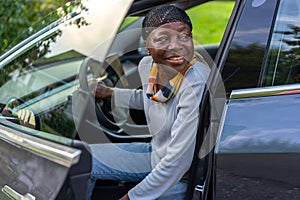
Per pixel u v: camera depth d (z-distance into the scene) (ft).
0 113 7.60
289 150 5.46
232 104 5.90
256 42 6.15
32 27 8.71
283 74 6.01
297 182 5.37
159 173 6.30
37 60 7.81
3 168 6.89
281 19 6.21
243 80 6.03
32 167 6.33
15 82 7.78
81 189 5.69
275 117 5.67
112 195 7.40
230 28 6.32
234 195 5.64
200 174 6.02
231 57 6.18
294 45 6.15
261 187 5.52
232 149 5.68
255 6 6.27
